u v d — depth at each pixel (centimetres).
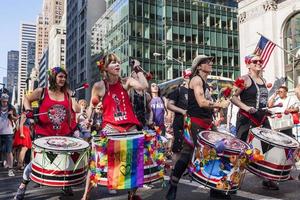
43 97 527
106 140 414
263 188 581
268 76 2372
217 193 508
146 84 470
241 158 437
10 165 822
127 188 412
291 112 623
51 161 459
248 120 572
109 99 453
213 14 5462
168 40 5097
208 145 434
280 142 508
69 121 538
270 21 2397
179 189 580
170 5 5150
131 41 4884
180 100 677
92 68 6869
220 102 471
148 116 615
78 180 472
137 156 417
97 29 6481
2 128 863
